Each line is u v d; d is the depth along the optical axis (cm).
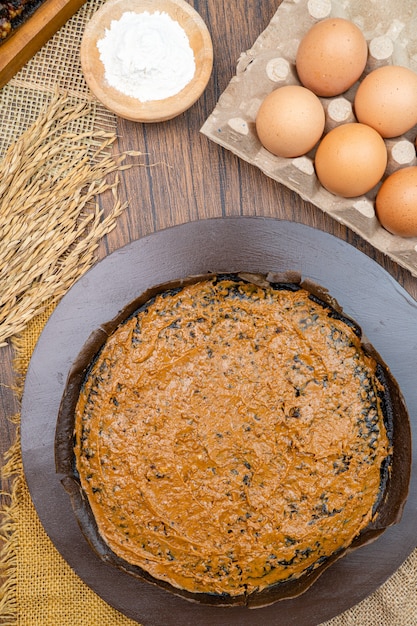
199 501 56
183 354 56
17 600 63
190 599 56
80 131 64
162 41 59
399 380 60
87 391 56
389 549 59
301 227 60
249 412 56
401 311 60
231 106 61
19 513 62
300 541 56
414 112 57
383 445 56
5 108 64
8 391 63
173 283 56
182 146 64
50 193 63
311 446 56
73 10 63
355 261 60
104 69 61
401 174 58
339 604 58
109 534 56
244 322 57
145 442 56
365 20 62
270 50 60
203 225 60
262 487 56
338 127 58
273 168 60
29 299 62
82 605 63
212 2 64
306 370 56
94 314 60
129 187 64
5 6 59
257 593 56
